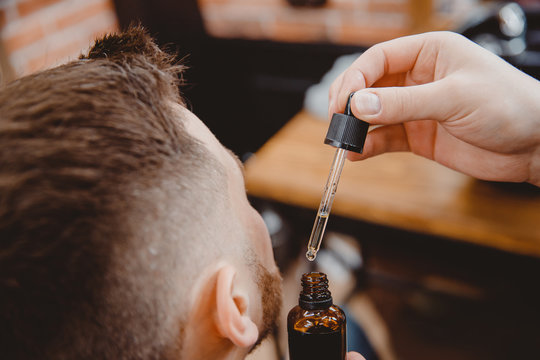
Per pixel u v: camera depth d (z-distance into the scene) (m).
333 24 2.13
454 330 1.85
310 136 1.55
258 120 2.51
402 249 2.09
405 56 0.77
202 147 0.57
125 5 1.96
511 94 0.70
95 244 0.44
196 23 2.10
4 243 0.42
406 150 0.92
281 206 1.59
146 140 0.49
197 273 0.52
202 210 0.52
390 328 1.88
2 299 0.43
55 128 0.45
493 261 1.77
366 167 1.39
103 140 0.46
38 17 2.00
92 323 0.46
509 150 0.77
